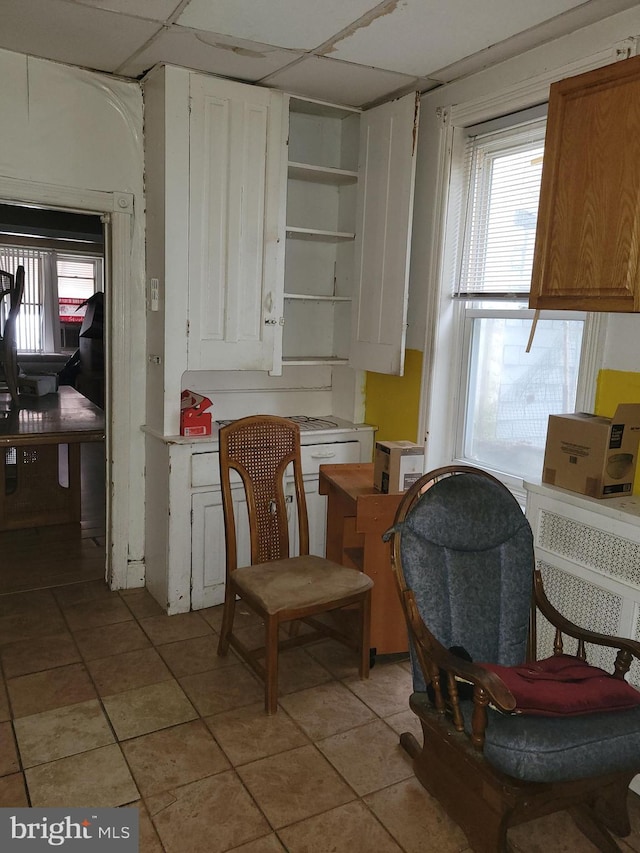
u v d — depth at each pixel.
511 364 2.78
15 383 4.41
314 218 3.57
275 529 2.78
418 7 2.17
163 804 1.93
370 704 2.47
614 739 1.63
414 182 2.99
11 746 2.16
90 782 2.01
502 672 1.79
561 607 2.22
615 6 2.13
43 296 7.38
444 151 2.89
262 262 3.10
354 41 2.47
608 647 2.03
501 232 2.76
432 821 1.91
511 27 2.31
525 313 2.67
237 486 3.19
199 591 3.16
